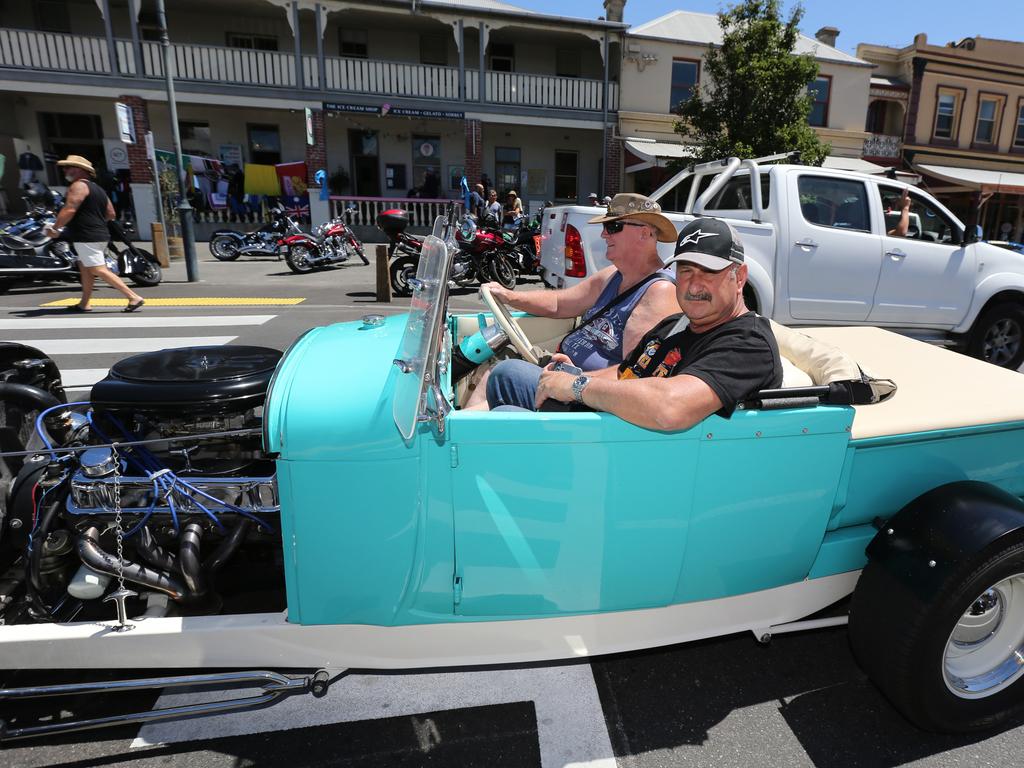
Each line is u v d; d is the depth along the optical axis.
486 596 1.98
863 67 20.80
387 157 20.38
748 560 2.13
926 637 1.96
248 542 2.36
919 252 6.23
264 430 1.82
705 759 2.05
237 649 1.98
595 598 2.05
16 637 1.92
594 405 1.92
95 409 2.18
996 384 2.58
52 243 9.80
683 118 16.39
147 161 17.27
